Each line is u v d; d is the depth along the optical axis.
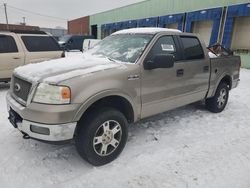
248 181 2.91
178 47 4.16
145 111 3.66
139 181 2.86
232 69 5.63
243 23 15.42
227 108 5.91
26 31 7.59
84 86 2.83
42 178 2.87
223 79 5.53
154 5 22.78
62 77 2.81
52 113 2.66
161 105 3.90
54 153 3.43
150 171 3.07
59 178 2.88
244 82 9.93
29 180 2.83
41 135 2.76
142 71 3.46
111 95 3.08
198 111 5.55
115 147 3.26
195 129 4.47
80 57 3.94
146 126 4.53
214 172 3.08
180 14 19.58
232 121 4.97
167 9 21.22
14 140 3.78
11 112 3.20
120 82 3.17
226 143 3.92
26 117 2.79
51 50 7.91
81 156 3.11
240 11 14.80
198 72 4.52
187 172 3.06
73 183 2.80
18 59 7.12
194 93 4.57
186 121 4.87
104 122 3.04
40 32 7.85
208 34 17.98
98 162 3.11
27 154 3.38
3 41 6.93
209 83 4.92
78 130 2.96
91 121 2.93
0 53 6.82
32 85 2.85
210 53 5.43
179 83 4.12
